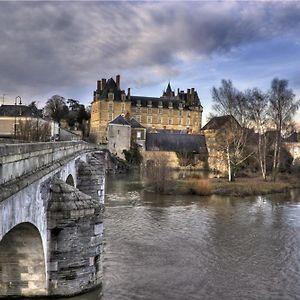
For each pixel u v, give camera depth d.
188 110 155.50
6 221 10.79
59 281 18.05
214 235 32.81
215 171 89.44
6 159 10.95
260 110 72.38
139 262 25.27
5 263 16.98
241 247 29.45
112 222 36.78
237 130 71.62
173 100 155.62
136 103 148.12
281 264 25.77
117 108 140.88
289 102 68.81
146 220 38.03
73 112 162.62
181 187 57.72
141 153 110.19
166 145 110.94
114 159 103.06
